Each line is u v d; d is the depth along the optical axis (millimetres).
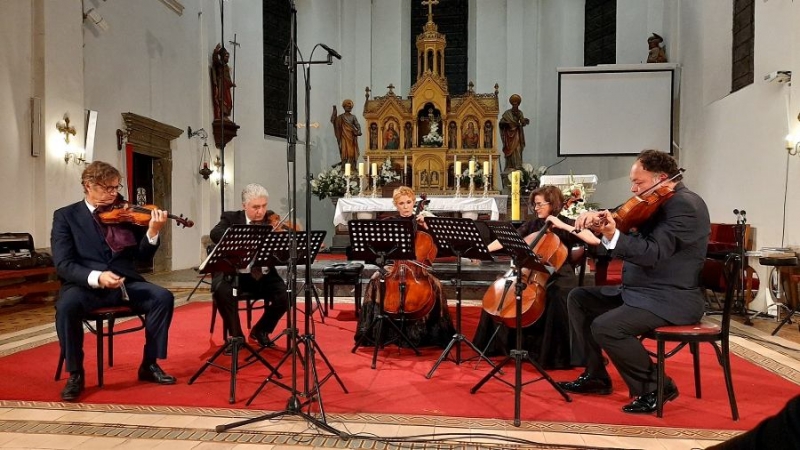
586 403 3287
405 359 4301
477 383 3672
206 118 11602
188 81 11062
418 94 12016
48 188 7309
